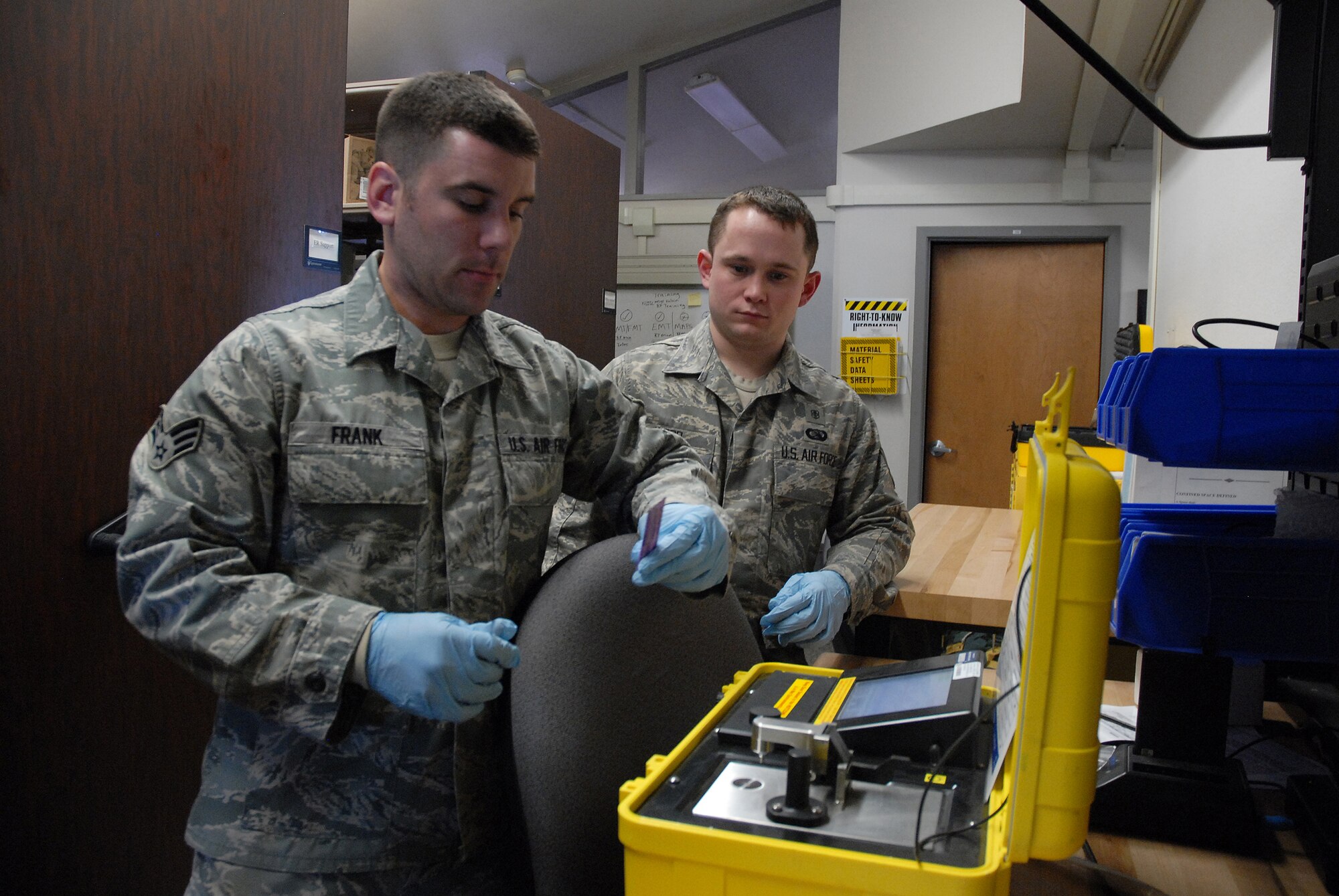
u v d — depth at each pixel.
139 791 1.63
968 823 0.55
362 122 2.81
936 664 0.75
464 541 0.95
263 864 0.89
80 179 1.47
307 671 0.79
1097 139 3.95
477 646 0.77
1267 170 1.94
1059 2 2.59
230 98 1.72
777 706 0.73
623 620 0.83
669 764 0.62
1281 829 0.90
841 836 0.53
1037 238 4.18
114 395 1.54
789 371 1.48
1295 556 0.81
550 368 1.08
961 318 4.38
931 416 4.44
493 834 0.95
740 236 1.37
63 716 1.50
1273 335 1.85
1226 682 0.88
